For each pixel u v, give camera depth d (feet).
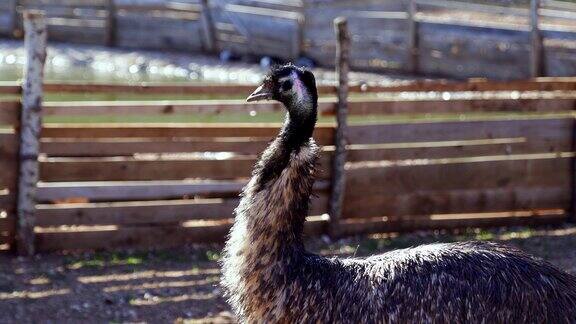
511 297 17.51
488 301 17.47
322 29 69.15
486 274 17.70
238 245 18.76
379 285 17.95
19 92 30.55
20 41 79.00
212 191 32.58
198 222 33.09
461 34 63.21
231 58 72.13
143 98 52.70
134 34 77.30
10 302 27.30
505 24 64.18
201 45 75.05
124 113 31.73
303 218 18.81
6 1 80.18
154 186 32.09
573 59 58.29
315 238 33.68
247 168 32.86
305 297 18.26
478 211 35.29
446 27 63.93
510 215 35.68
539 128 35.73
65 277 29.35
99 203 31.94
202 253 31.94
